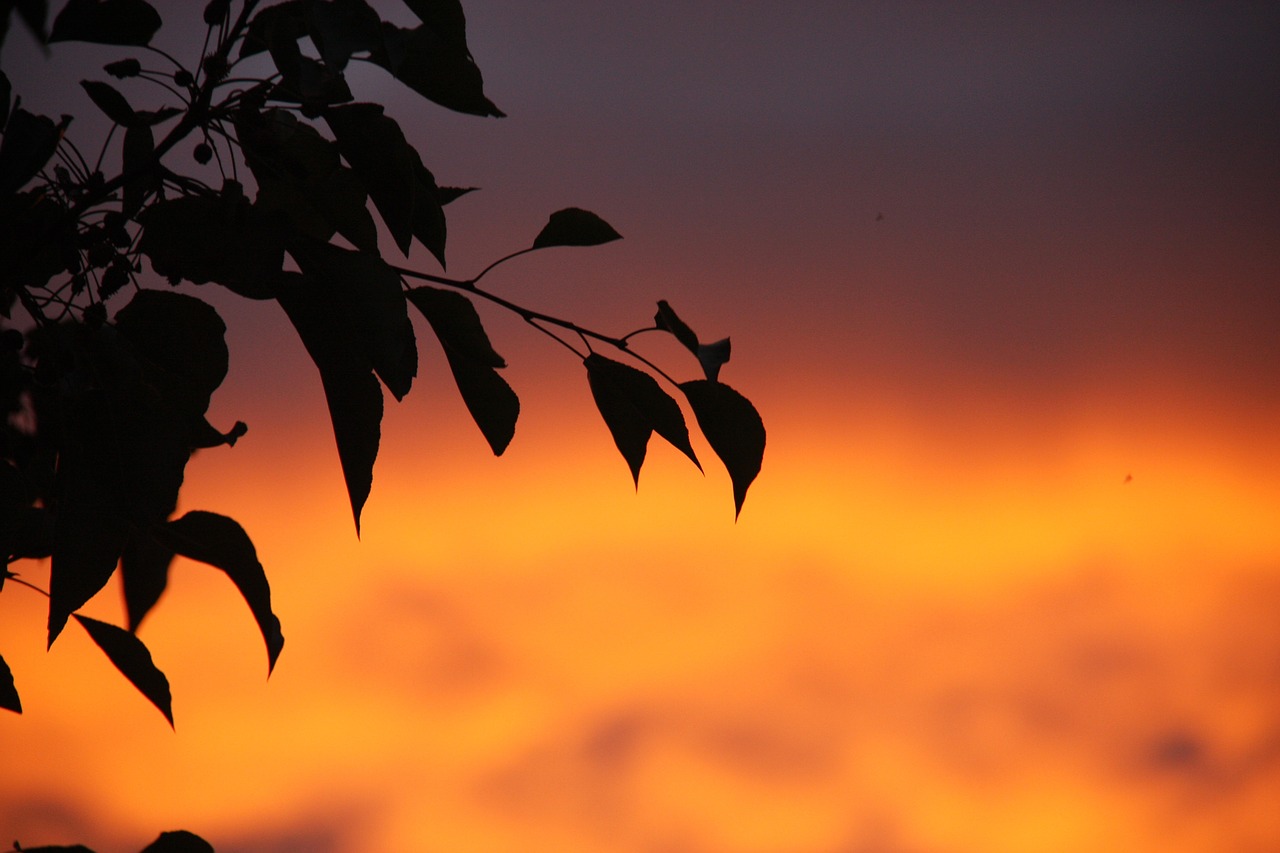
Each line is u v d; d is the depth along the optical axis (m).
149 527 1.98
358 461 1.96
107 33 1.93
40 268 1.95
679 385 2.01
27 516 2.01
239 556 2.01
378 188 1.96
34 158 1.91
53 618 1.93
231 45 1.93
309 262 1.95
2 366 1.93
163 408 1.95
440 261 2.00
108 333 1.95
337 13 1.93
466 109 1.97
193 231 1.94
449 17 1.95
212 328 1.96
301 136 1.97
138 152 1.97
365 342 1.95
